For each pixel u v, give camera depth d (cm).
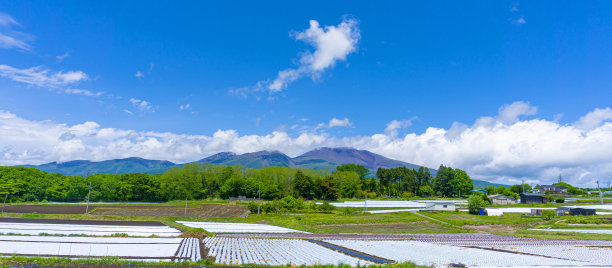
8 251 3166
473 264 2727
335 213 10050
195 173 16000
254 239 4675
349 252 3469
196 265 2602
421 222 7938
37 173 14475
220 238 4738
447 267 2550
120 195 13388
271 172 16550
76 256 2931
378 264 2705
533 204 11906
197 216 8769
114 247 3566
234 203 12331
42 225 5934
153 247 3616
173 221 7256
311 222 7481
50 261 2559
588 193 19075
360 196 16212
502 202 13162
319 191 14300
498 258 3086
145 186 13450
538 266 2619
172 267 2508
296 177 14600
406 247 3897
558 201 12975
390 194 19150
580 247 4053
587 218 7831
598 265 2730
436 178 19188
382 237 5300
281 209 9900
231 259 2944
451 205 11044
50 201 12594
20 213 7800
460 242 4606
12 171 13262
